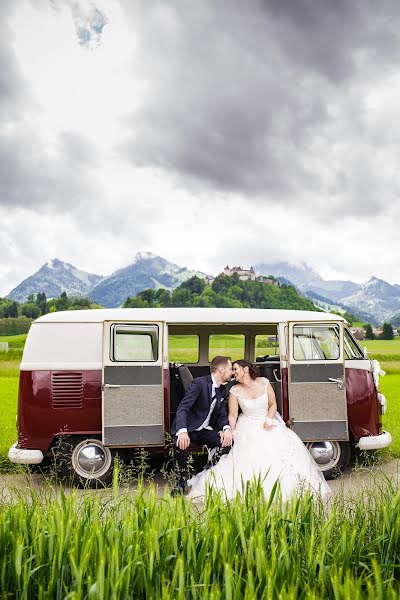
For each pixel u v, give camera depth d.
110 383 7.18
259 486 4.02
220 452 7.29
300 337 7.76
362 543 3.67
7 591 3.31
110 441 7.11
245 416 7.25
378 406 8.09
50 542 3.36
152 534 3.35
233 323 7.70
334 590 2.98
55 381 7.34
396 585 3.42
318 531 3.78
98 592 2.93
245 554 3.32
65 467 7.28
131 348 7.35
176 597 3.10
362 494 4.33
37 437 7.26
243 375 7.27
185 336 8.80
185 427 6.90
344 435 7.61
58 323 7.52
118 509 3.99
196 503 6.35
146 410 7.23
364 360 8.04
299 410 7.58
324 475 7.71
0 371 30.41
